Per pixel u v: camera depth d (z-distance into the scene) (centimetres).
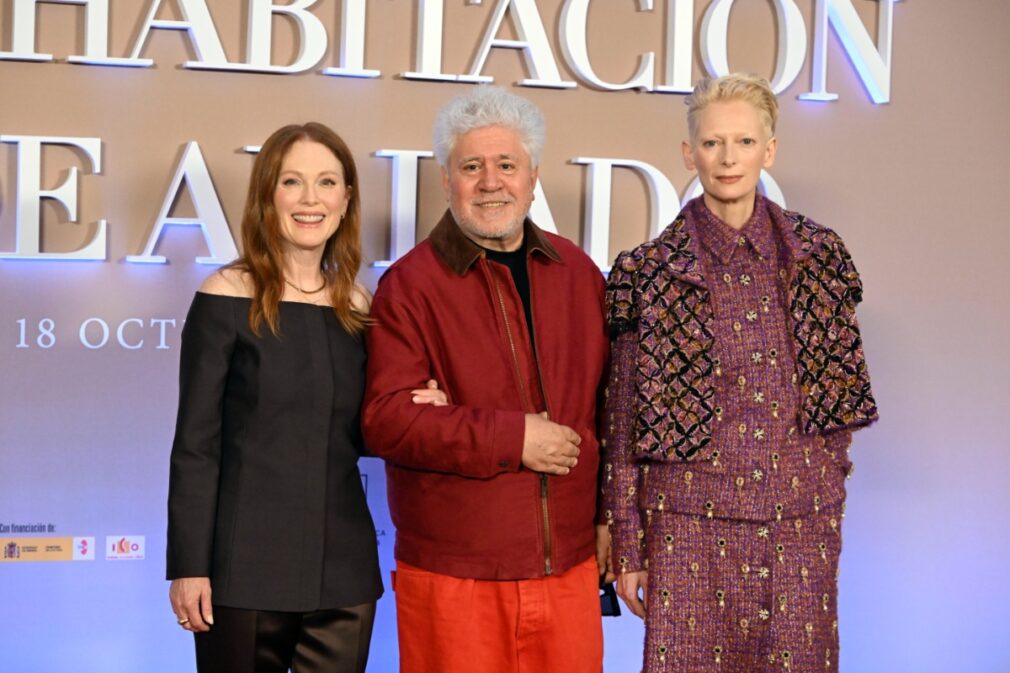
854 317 277
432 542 273
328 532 268
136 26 362
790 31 390
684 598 270
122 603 370
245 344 265
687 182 394
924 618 405
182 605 260
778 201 390
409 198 372
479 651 271
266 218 271
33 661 365
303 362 267
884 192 403
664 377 270
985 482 407
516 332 277
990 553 406
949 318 404
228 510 262
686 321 271
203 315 266
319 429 268
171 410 372
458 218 276
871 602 404
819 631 270
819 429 269
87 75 360
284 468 263
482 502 269
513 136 272
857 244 402
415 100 377
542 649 276
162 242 367
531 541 270
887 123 403
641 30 389
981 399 406
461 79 375
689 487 270
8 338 361
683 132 392
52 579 366
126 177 363
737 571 270
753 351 269
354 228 285
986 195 405
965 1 404
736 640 271
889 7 396
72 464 366
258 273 268
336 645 270
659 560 273
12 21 354
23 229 355
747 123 270
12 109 357
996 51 405
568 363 280
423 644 275
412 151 373
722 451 268
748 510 267
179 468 261
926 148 404
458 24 379
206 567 259
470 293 276
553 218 385
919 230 404
